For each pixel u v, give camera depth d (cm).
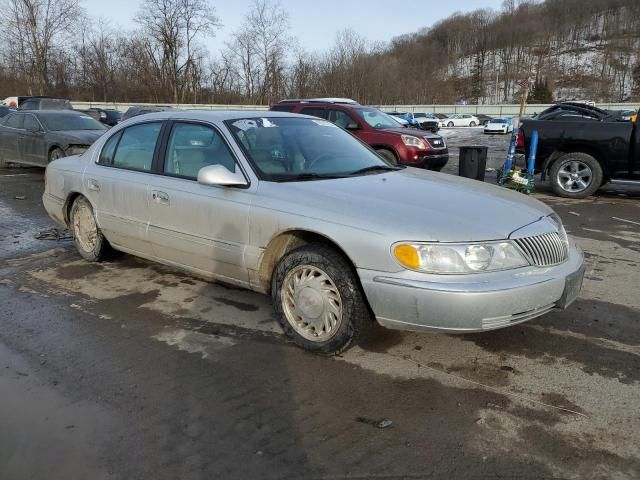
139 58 5019
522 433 265
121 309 421
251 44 5269
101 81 4859
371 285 308
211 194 391
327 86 6431
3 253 581
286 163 397
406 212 319
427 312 296
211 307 423
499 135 3881
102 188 484
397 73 7612
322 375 321
